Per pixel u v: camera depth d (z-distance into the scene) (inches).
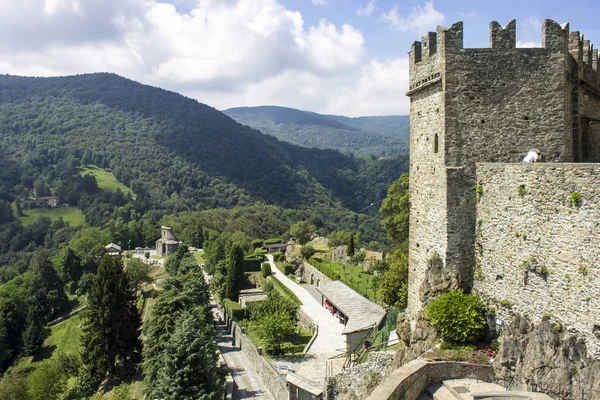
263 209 6353.3
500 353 735.1
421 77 913.5
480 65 825.5
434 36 877.2
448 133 836.0
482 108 827.4
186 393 1249.4
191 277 2370.8
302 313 2249.0
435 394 717.9
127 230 5580.7
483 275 809.5
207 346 1332.4
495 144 826.8
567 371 636.7
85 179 7052.2
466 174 832.3
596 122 939.3
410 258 984.3
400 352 911.7
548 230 682.8
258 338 1994.3
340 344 1796.3
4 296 3321.9
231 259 2906.0
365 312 1720.0
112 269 2086.6
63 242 5438.0
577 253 637.3
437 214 869.2
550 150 819.4
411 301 968.9
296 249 3858.3
